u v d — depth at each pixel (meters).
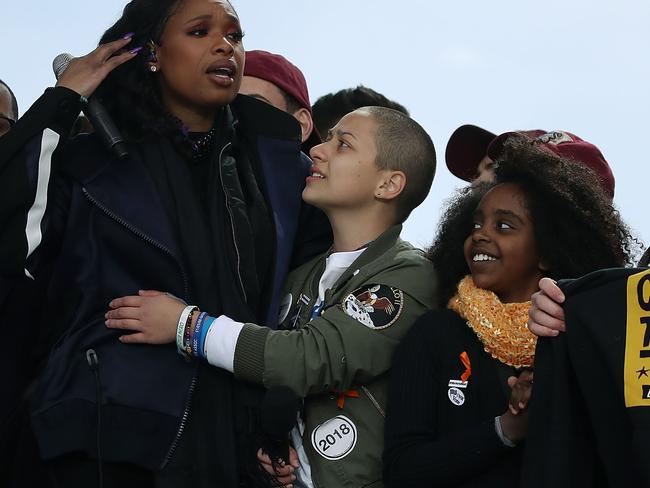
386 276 12.45
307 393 11.87
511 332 11.06
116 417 11.47
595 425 9.55
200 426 11.80
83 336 11.83
